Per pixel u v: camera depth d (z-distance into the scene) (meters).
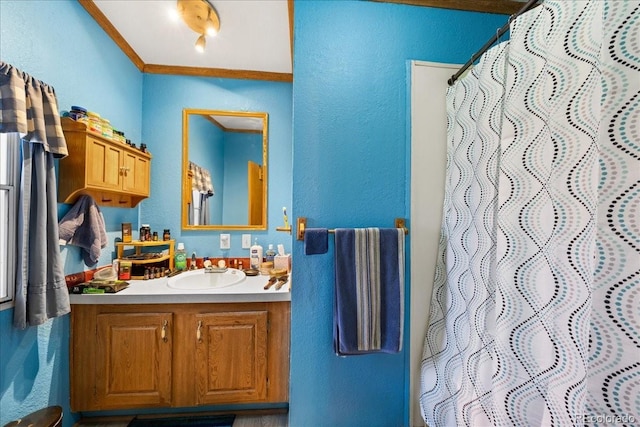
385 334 1.17
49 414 1.04
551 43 0.74
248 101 1.95
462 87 1.15
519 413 0.79
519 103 0.83
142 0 1.37
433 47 1.29
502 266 0.85
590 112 0.65
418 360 1.26
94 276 1.46
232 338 1.37
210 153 1.93
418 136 1.27
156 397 1.34
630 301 0.54
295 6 1.23
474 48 1.31
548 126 0.75
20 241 1.04
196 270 1.77
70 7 1.30
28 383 1.11
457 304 1.13
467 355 1.04
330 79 1.24
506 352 0.83
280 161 1.97
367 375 1.25
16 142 1.08
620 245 0.55
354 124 1.25
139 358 1.33
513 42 0.85
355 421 1.25
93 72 1.45
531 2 0.81
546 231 0.76
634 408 0.53
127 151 1.57
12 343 1.05
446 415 1.10
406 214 1.27
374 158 1.26
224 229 1.92
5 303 1.02
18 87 0.97
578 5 0.68
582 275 0.65
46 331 1.18
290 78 1.97
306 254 1.18
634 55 0.54
